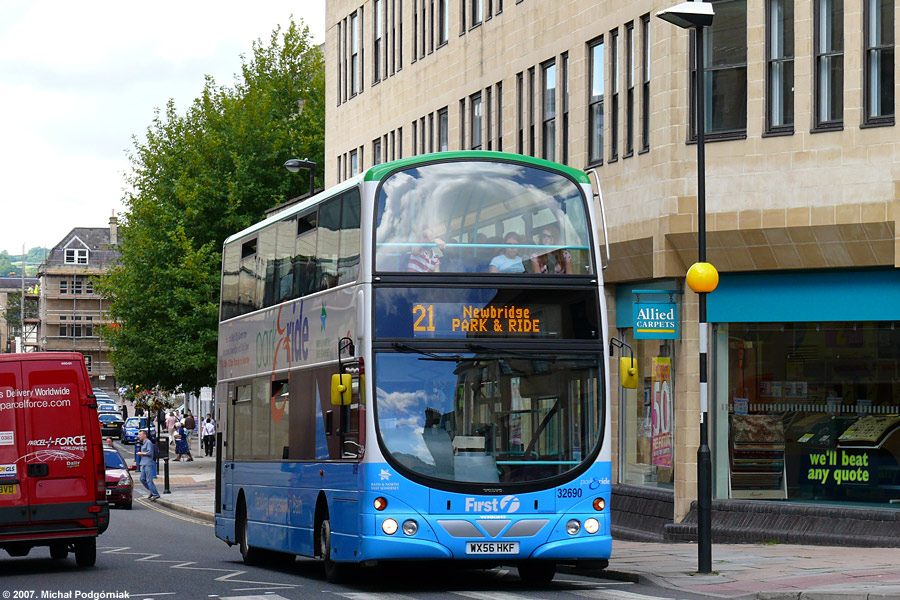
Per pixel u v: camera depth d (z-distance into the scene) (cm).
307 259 2023
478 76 3731
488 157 1789
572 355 1748
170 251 6253
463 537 1670
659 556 2166
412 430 1688
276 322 2178
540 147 3303
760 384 2527
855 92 2380
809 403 2470
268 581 1914
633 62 2822
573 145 3102
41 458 2067
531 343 1738
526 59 3400
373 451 1678
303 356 2005
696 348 2586
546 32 3278
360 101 4853
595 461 1728
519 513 1688
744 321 2528
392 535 1661
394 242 1736
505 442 1705
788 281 2480
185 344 6112
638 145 2764
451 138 3931
